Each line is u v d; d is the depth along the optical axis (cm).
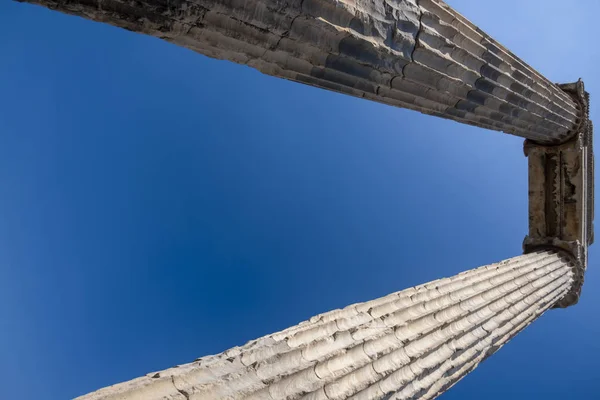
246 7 721
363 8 861
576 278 2284
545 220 2353
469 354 1294
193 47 790
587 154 2338
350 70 923
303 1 764
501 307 1567
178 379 738
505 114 1509
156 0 667
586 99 2259
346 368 926
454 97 1203
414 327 1173
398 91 1057
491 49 1277
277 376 822
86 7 645
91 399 648
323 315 1051
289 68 871
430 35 1013
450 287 1456
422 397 1080
